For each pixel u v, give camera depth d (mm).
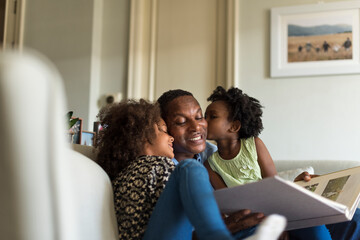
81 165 903
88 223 837
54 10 3848
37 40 3865
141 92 3613
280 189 803
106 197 947
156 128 1238
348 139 3100
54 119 544
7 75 497
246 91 3336
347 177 1190
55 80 543
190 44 3562
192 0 3604
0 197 562
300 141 3186
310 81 3230
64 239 589
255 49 3361
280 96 3270
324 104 3180
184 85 3531
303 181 1318
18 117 516
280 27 3320
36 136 535
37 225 572
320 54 3223
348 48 3174
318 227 1163
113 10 3773
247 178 1660
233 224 947
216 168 1728
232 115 1706
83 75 3652
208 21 3543
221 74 3443
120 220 975
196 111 1494
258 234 606
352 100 3131
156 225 882
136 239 941
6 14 3975
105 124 1228
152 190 961
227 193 868
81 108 3611
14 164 537
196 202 743
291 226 1015
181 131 1460
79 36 3723
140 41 3639
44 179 561
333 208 871
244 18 3416
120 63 3693
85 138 1819
